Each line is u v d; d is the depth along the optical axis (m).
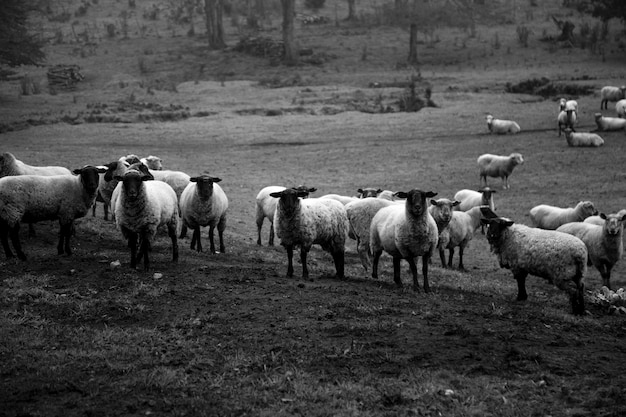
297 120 56.50
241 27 104.31
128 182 14.72
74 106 61.56
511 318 12.74
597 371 10.02
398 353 10.39
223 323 11.82
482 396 8.95
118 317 12.15
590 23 96.69
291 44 83.00
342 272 16.75
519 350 10.58
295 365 9.91
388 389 9.09
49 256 16.34
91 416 8.33
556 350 10.88
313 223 15.74
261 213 23.44
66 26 105.19
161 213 15.99
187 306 12.72
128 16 111.88
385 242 16.12
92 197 16.72
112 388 9.10
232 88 70.25
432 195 15.23
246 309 12.55
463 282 18.66
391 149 46.06
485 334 11.41
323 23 107.75
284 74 78.25
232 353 10.41
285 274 16.30
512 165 35.56
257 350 10.51
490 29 99.06
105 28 103.88
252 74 79.25
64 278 14.39
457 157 43.03
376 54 87.69
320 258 21.12
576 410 8.63
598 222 22.11
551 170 38.25
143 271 15.13
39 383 9.23
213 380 9.37
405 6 90.31
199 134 51.88
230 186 36.84
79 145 46.34
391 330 11.40
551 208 26.16
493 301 15.06
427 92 60.59
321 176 39.69
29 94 68.00
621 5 81.94
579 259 14.30
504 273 22.30
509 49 84.81
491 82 68.38
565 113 45.31
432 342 10.87
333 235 16.39
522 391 9.17
